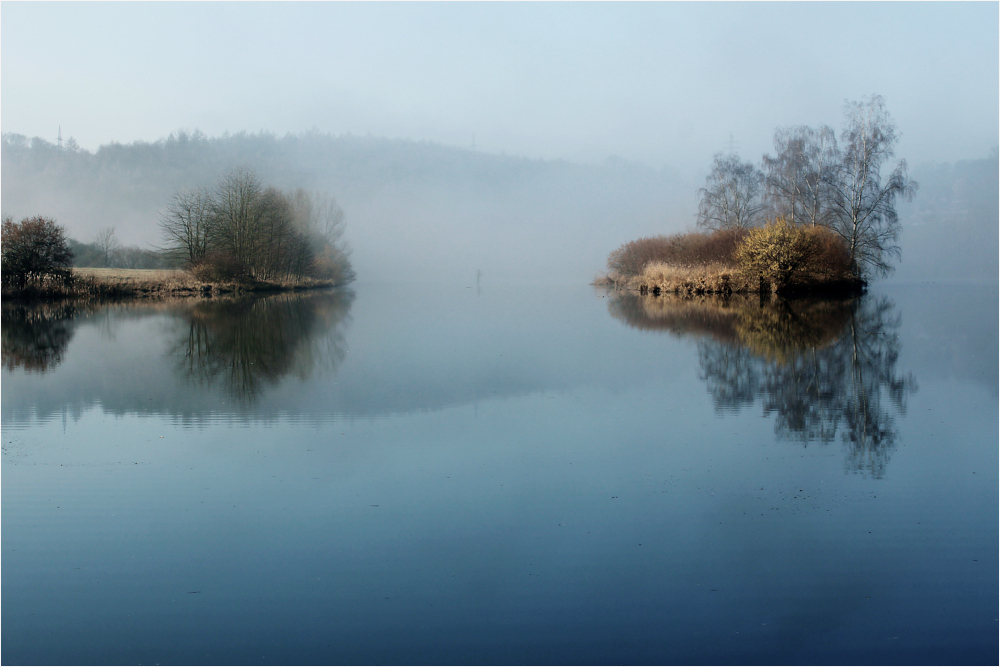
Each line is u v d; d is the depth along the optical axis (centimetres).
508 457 729
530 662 380
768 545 512
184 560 498
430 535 535
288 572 479
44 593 455
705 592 448
